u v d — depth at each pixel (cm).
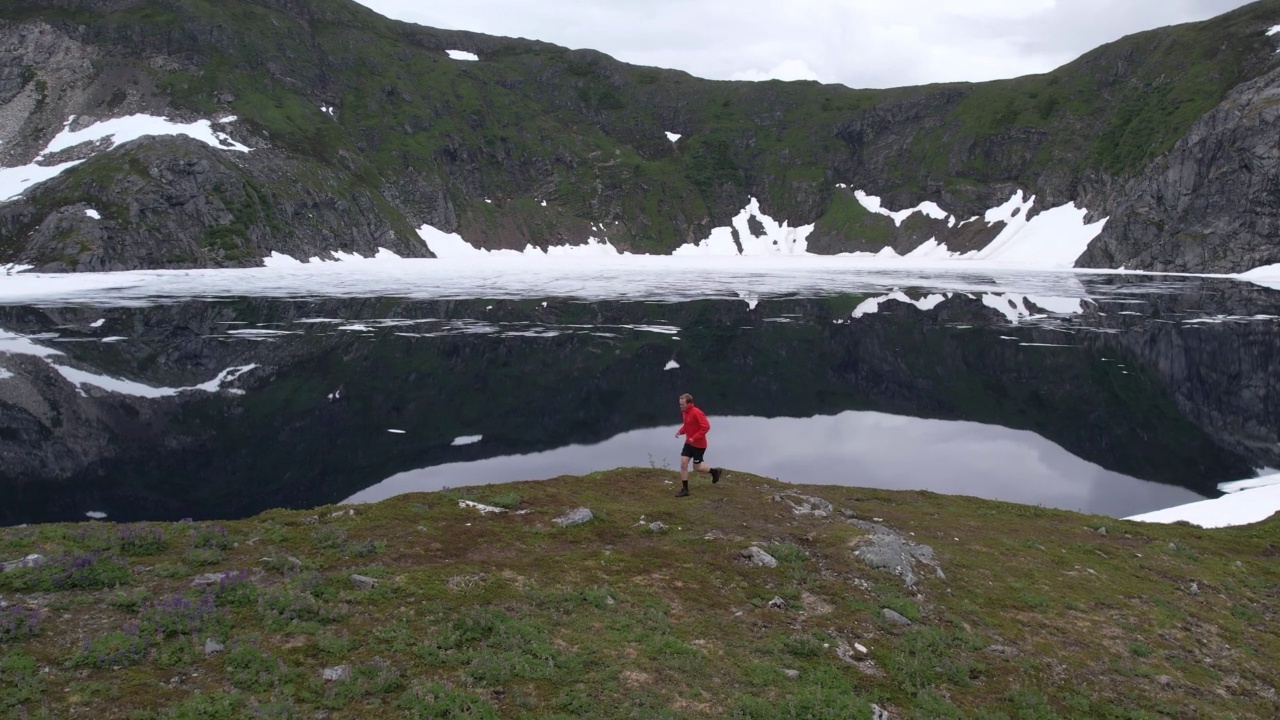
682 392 6341
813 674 1265
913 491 2888
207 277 14650
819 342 8700
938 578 1744
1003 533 2302
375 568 1450
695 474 2569
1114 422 5516
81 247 14500
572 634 1295
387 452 4525
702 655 1273
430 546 1625
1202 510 3281
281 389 6091
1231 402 6059
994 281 16250
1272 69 19338
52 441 4484
